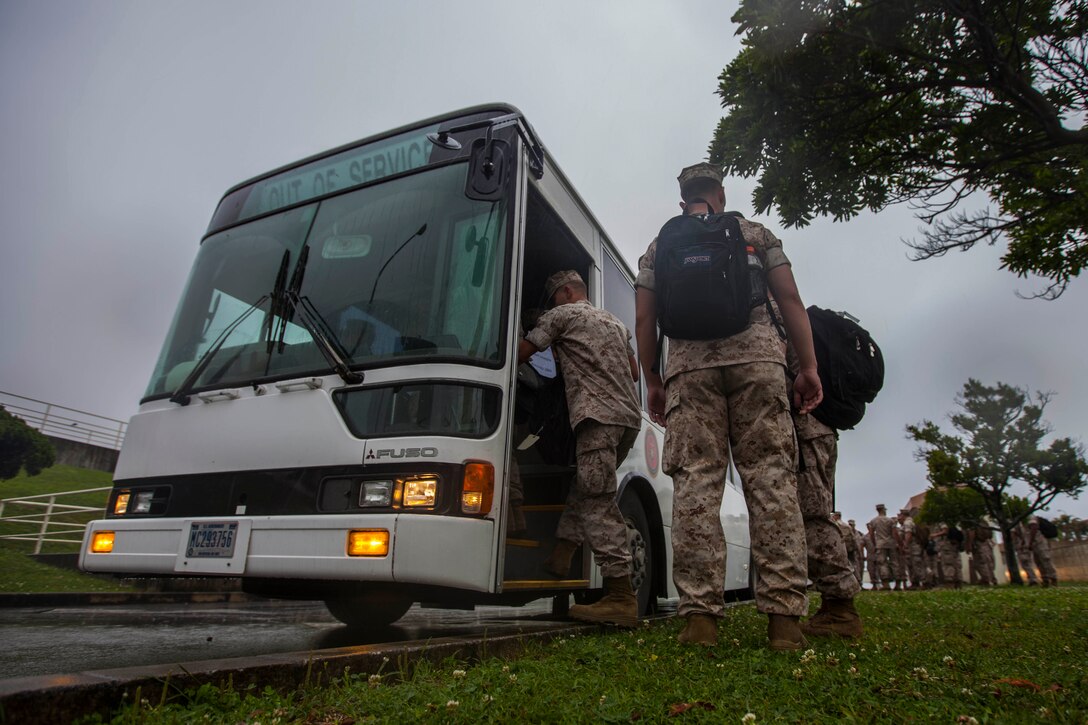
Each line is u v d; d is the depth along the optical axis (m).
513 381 3.64
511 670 2.47
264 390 3.77
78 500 18.53
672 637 3.27
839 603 3.65
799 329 3.29
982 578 19.72
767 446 3.14
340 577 3.13
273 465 3.57
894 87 4.57
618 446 4.19
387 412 3.42
